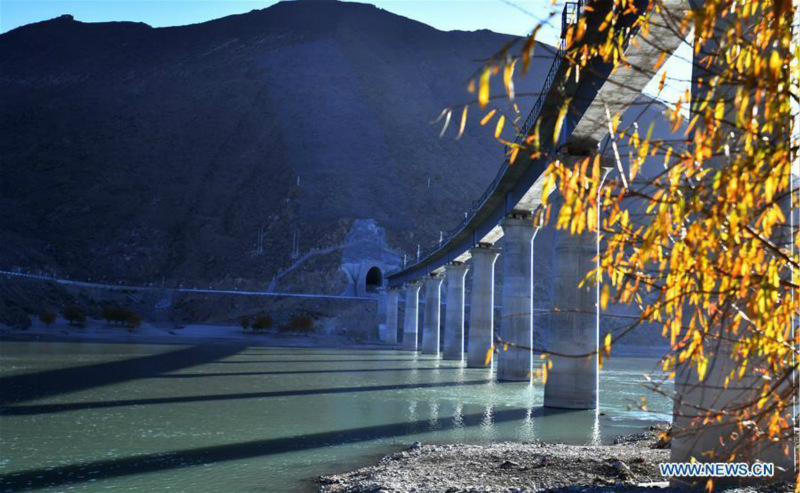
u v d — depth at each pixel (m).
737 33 4.66
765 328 4.65
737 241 4.49
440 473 22.36
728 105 8.57
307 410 42.31
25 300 182.12
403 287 180.62
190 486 21.38
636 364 111.94
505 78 3.74
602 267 4.70
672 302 4.62
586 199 4.56
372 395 52.69
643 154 4.52
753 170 4.26
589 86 33.94
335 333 199.00
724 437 16.31
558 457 23.78
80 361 80.81
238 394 50.97
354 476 22.56
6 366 69.44
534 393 56.19
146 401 44.78
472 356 89.81
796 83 4.58
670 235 4.59
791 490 15.46
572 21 4.80
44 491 20.61
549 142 44.50
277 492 20.53
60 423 34.50
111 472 23.38
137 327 183.88
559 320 44.53
